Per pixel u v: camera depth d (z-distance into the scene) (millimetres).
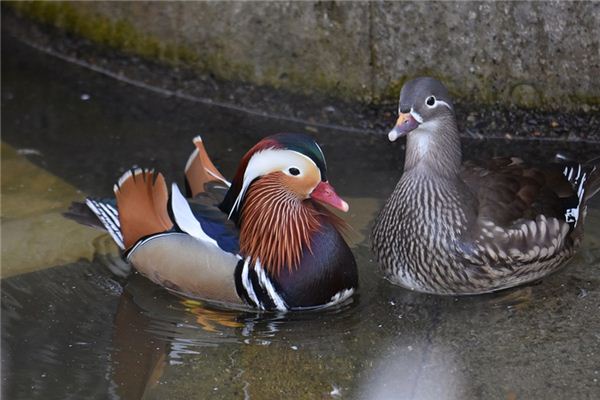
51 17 11086
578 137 8922
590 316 6527
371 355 6305
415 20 9047
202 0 9922
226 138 9406
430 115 6637
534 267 6852
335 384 6027
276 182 6906
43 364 6387
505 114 9086
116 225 7340
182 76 10312
